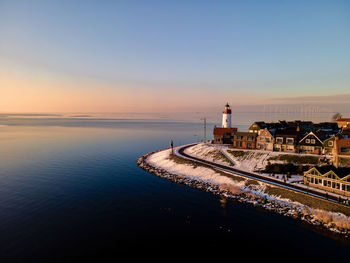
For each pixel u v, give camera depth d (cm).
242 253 3306
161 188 6078
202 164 7725
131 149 11981
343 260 3131
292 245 3484
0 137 16238
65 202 5091
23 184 6281
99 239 3653
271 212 4566
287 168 6581
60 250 3369
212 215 4484
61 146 12550
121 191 5819
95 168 8112
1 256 3216
